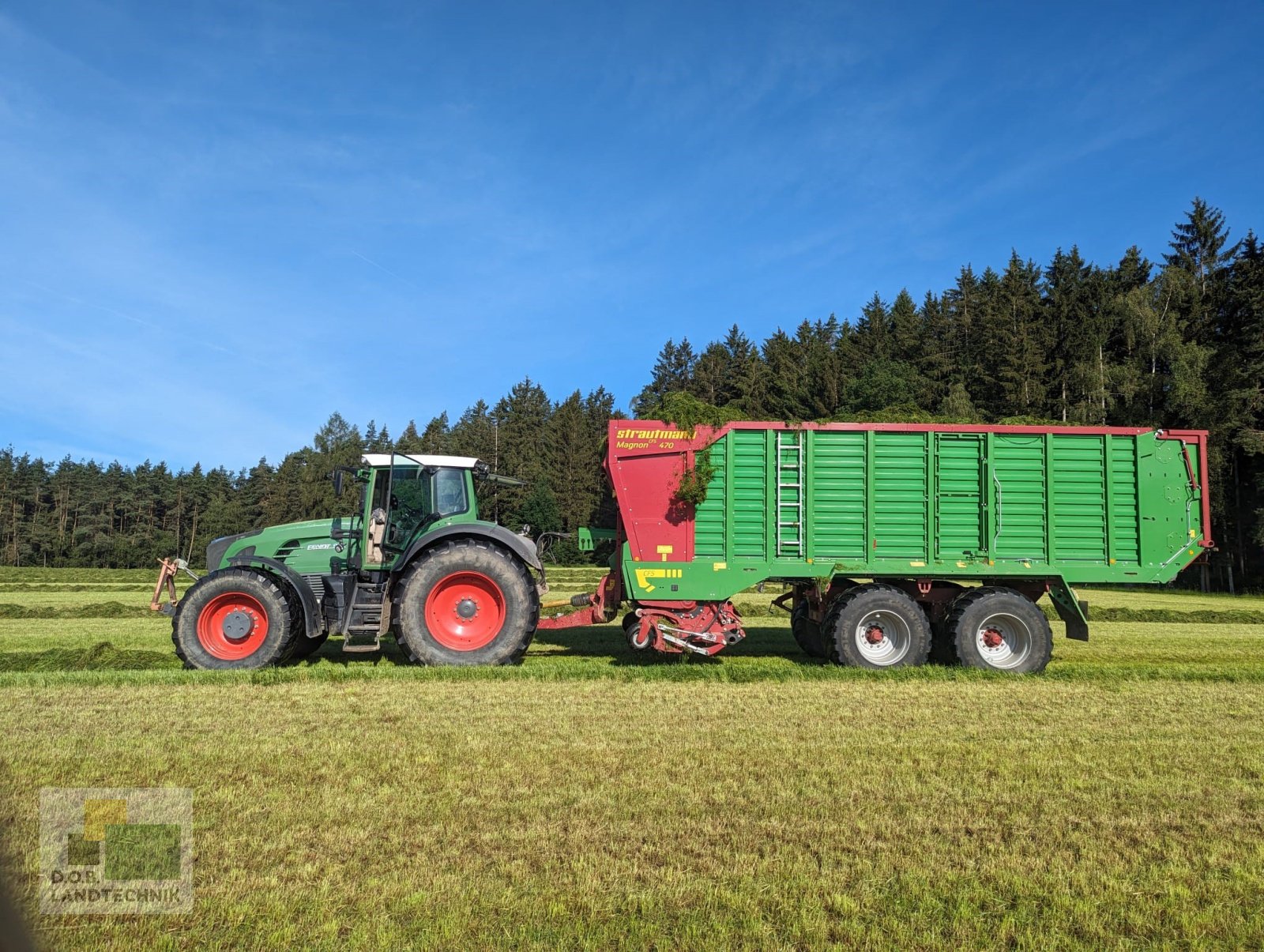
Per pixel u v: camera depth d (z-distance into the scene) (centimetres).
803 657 1025
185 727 590
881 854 372
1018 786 471
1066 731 603
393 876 340
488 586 907
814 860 363
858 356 5703
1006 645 920
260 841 375
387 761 502
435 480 982
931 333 5919
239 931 297
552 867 350
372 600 930
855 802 440
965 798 450
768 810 424
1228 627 1485
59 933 296
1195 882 352
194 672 818
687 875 345
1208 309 3834
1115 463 963
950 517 955
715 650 941
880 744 555
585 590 2280
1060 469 962
